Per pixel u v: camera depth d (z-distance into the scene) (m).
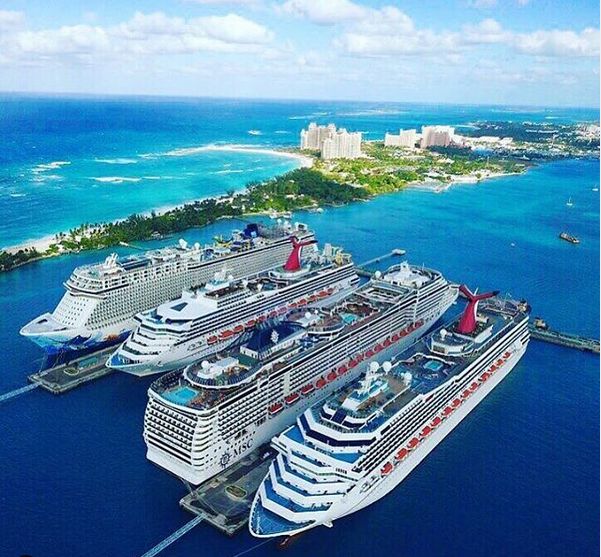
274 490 109.00
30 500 117.50
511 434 143.88
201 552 105.88
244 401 126.81
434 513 116.69
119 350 163.50
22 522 111.69
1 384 161.62
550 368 182.12
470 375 143.38
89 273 184.25
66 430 142.00
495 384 164.88
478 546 108.94
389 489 120.50
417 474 127.94
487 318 169.75
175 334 162.50
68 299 182.00
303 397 143.75
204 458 119.12
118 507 116.25
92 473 126.38
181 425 119.50
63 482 123.06
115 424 145.25
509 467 131.50
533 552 108.06
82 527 110.88
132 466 129.25
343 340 155.12
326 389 151.50
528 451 137.50
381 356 172.12
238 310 179.38
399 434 119.19
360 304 175.88
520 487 125.12
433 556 106.38
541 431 145.75
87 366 172.38
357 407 116.81
